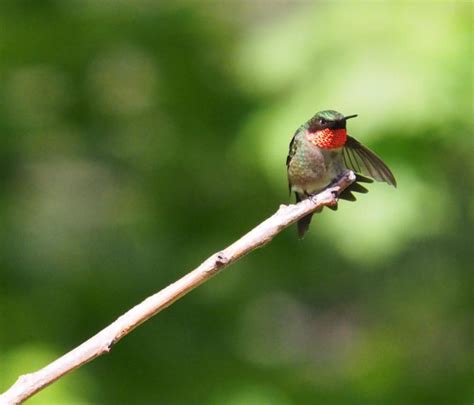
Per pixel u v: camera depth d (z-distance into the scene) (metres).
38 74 13.77
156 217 13.59
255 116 12.14
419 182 11.62
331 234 11.88
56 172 14.57
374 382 12.80
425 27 12.10
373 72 11.63
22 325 11.37
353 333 20.17
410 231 11.66
